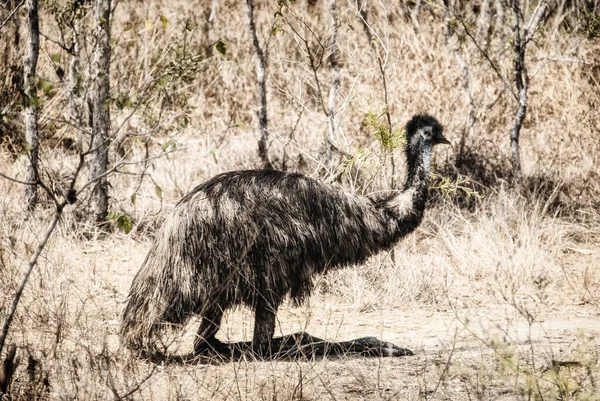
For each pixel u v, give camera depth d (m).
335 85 38.75
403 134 33.88
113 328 26.06
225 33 54.97
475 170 42.50
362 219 24.91
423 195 25.89
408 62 50.94
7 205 37.47
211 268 22.86
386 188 37.41
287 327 28.33
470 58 52.56
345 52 52.56
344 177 36.50
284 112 49.56
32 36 35.09
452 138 45.94
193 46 43.25
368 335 27.56
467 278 33.69
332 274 32.19
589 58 53.78
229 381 22.02
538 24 46.78
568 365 22.41
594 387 21.22
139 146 42.66
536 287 32.72
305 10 55.34
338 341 26.66
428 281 32.25
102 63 35.31
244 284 23.20
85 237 36.06
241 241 23.11
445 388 21.48
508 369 22.67
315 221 24.09
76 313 26.83
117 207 38.56
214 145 44.16
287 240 23.56
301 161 41.75
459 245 35.84
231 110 49.94
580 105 50.31
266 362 23.44
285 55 53.16
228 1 57.06
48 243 32.78
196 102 49.59
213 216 23.08
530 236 36.81
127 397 19.98
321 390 21.42
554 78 51.72
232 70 52.09
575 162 46.03
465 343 26.34
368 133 44.16
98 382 21.14
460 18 47.25
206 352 23.86
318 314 29.95
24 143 19.34
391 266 32.72
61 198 36.84
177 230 23.00
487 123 49.16
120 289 30.48
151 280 22.83
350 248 24.73
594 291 32.69
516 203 40.22
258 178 23.89
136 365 22.08
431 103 48.88
